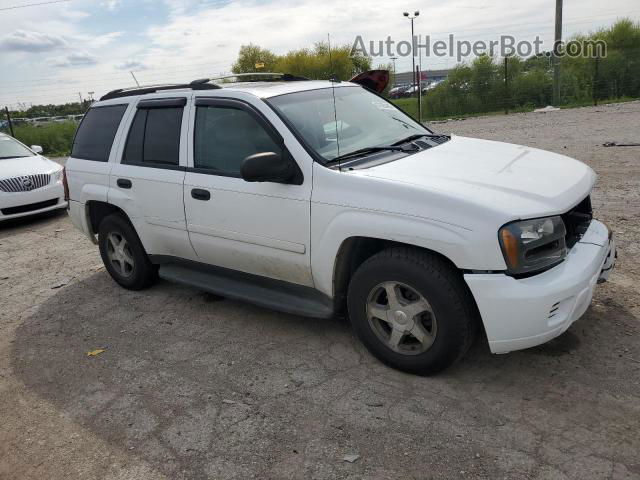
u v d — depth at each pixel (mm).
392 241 3395
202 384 3643
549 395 3129
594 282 3207
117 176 4945
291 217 3703
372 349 3590
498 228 2922
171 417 3318
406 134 4344
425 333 3318
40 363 4191
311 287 3854
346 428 3039
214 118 4234
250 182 3854
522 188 3193
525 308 2932
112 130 5133
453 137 4539
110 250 5469
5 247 7695
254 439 3031
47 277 6199
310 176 3600
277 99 4023
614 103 21953
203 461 2908
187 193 4328
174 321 4660
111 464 2969
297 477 2721
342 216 3426
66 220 9023
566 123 15750
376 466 2732
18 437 3305
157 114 4703
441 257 3215
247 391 3504
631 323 3789
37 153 10297
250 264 4141
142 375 3840
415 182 3236
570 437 2785
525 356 3531
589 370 3316
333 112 4199
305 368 3695
